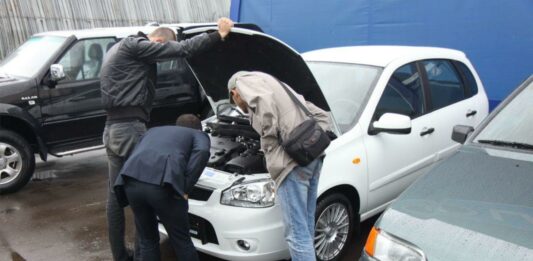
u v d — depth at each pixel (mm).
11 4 9078
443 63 4551
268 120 2672
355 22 7762
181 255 3084
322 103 3258
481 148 2787
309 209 2992
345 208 3541
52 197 5312
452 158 2701
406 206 2248
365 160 3529
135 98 3201
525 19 5992
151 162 2869
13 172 5426
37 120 5434
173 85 6430
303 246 2820
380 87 3795
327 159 3285
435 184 2406
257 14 9203
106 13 10539
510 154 2660
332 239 3498
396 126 3463
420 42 7035
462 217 2076
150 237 3137
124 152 3240
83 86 5758
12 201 5180
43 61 5641
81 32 5934
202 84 3836
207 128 4129
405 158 3896
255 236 3023
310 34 8430
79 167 6594
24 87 5316
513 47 6152
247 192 3098
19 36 9203
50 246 4047
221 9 13117
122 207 3223
